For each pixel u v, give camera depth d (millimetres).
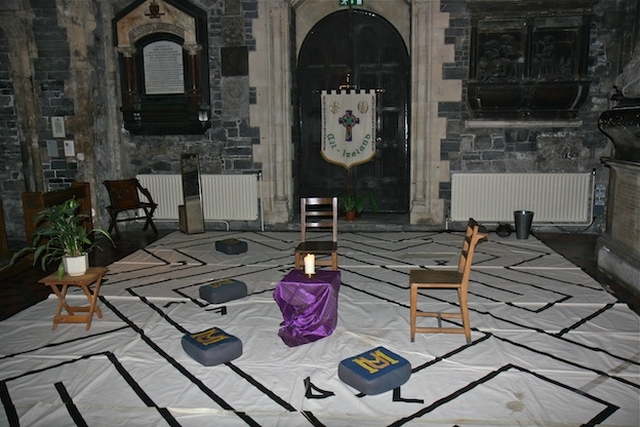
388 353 2863
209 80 6688
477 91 6223
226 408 2502
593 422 2355
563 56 6117
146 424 2383
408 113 7148
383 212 7418
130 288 4367
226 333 3170
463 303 3168
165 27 6488
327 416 2422
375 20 7012
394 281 4488
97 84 6531
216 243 5617
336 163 6848
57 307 3768
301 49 7191
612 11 6090
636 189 4273
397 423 2363
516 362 2941
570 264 4973
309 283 3295
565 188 6324
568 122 6254
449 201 6621
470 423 2355
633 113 4016
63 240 3488
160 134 6824
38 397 2627
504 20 6117
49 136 6398
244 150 6793
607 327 3430
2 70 6328
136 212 7004
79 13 6148
